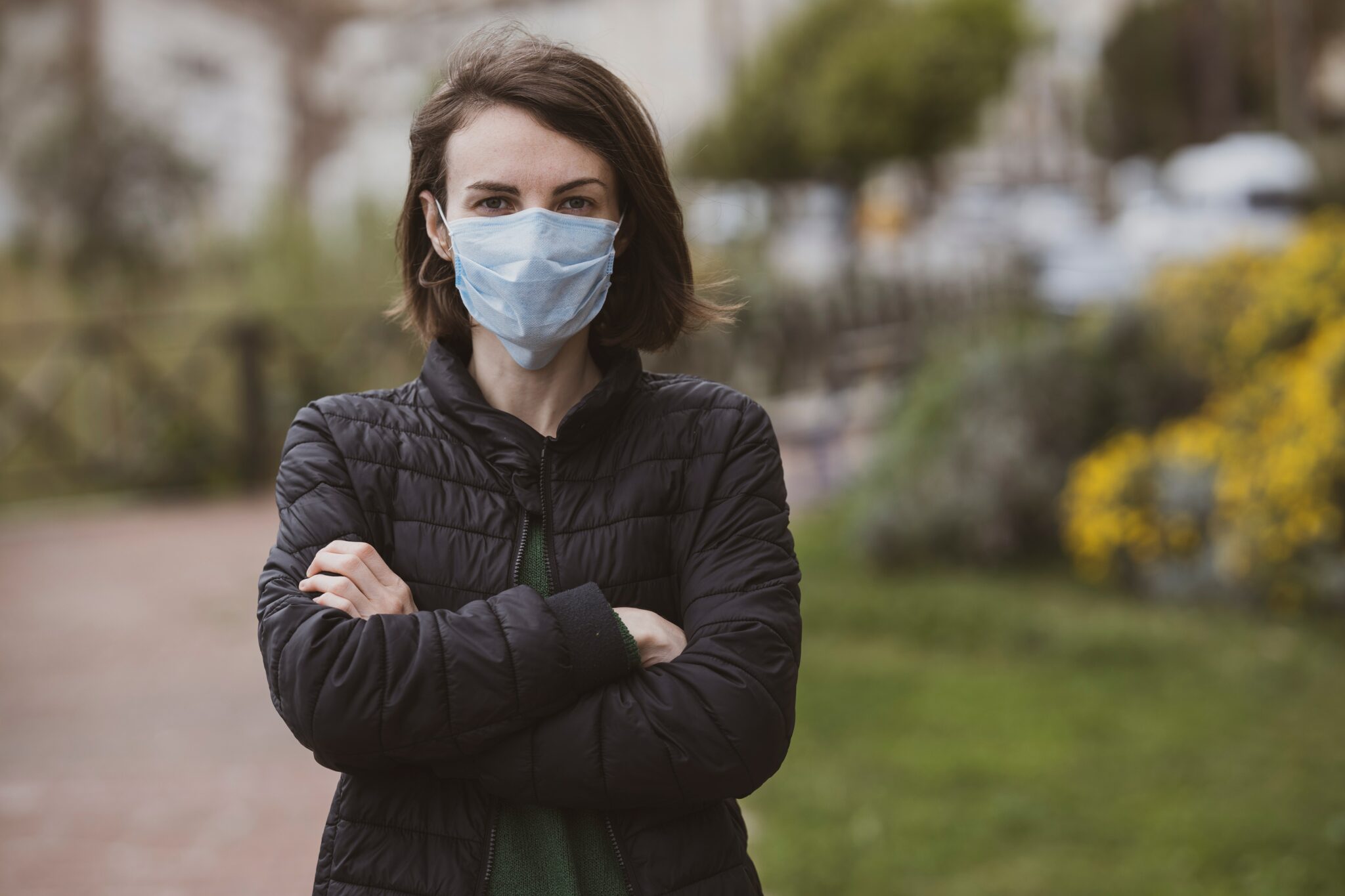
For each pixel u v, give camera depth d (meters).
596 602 1.49
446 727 1.43
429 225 1.64
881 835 3.82
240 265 12.52
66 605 6.64
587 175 1.55
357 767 1.47
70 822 3.94
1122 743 4.51
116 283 13.45
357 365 10.45
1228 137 29.64
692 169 12.10
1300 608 5.75
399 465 1.58
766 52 19.08
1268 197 15.12
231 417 10.45
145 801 4.08
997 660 5.49
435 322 1.70
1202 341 6.98
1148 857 3.65
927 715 4.83
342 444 1.59
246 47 18.91
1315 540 5.73
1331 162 15.51
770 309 8.48
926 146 17.16
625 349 1.64
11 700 5.14
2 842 3.80
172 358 10.69
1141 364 7.14
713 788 1.49
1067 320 8.20
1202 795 4.05
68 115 14.41
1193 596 6.00
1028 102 35.50
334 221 12.29
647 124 1.60
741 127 18.55
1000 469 6.79
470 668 1.43
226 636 6.01
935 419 7.32
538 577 1.55
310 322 10.87
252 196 15.99
